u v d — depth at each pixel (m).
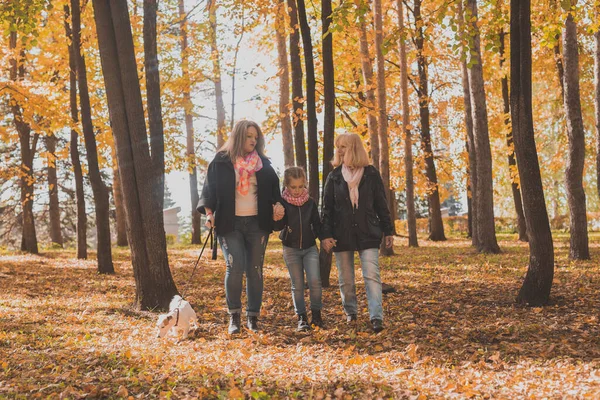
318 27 17.84
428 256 16.62
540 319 6.61
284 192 6.27
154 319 7.14
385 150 18.09
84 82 13.92
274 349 5.22
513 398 3.74
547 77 21.38
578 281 9.63
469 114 20.05
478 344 5.39
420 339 5.68
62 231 36.69
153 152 8.14
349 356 5.00
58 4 14.95
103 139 17.62
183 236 36.72
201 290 9.88
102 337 5.79
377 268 6.13
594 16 10.38
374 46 18.88
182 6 21.36
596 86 13.17
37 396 3.79
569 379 4.05
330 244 6.23
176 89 20.11
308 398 3.76
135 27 16.88
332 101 9.98
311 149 9.96
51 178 29.09
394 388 3.95
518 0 7.68
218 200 5.76
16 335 5.80
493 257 15.39
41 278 12.34
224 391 3.78
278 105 19.84
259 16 11.73
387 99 24.14
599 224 36.03
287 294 9.14
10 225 31.84
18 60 17.69
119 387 3.90
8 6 8.70
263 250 5.94
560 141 23.23
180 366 4.50
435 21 8.60
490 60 19.42
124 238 27.33
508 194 35.75
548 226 7.70
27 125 20.70
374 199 6.21
